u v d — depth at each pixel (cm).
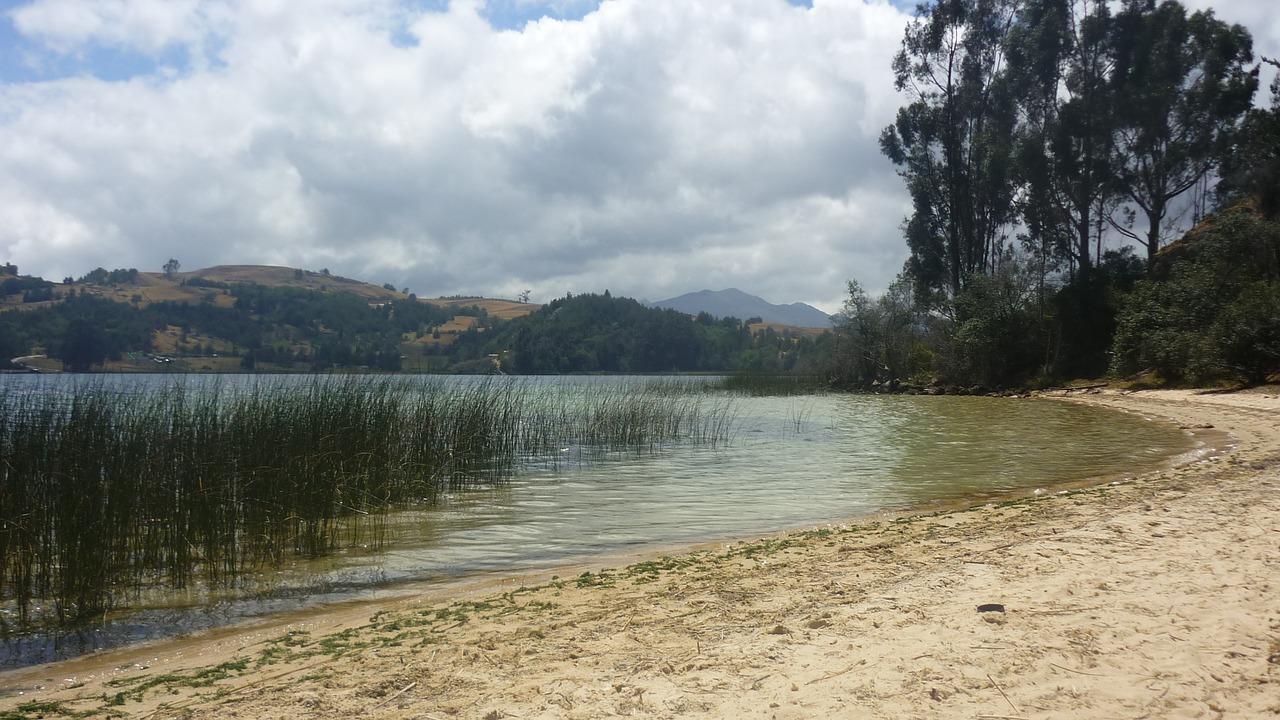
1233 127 4425
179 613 655
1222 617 474
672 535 929
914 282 5441
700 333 12875
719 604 577
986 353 4562
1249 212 3800
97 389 1076
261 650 539
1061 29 4541
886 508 1077
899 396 4662
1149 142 4488
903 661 421
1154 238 4566
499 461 1529
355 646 525
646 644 483
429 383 1548
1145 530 755
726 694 387
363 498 1066
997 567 636
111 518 740
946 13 4941
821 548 782
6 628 619
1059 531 778
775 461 1620
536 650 482
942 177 5222
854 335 5450
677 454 1748
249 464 967
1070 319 4375
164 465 891
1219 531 736
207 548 767
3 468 801
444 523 1009
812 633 482
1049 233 4850
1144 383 3569
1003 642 445
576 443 1897
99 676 514
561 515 1057
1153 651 423
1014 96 4838
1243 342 3002
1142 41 4412
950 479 1332
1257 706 352
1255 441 1659
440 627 564
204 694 445
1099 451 1692
